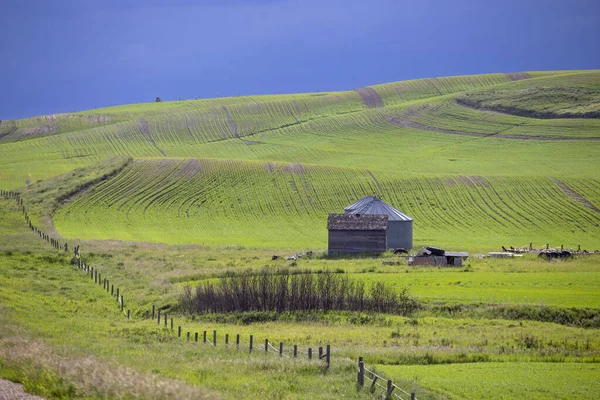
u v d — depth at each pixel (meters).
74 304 101.31
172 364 58.50
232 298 99.25
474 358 68.38
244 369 58.16
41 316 86.06
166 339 77.56
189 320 94.81
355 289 104.88
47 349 53.88
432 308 96.56
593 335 79.94
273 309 97.62
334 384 55.16
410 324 89.00
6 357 49.47
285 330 85.81
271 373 57.41
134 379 42.62
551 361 68.19
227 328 88.12
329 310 96.75
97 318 92.56
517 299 98.06
